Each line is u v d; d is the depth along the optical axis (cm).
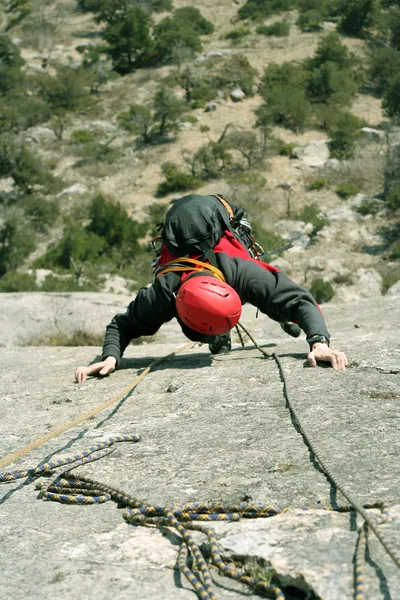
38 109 7650
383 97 7688
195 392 406
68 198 6012
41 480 300
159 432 341
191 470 287
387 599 181
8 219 5059
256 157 6384
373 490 248
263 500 251
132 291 3838
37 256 5209
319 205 5519
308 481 263
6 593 206
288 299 445
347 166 6050
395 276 4297
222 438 321
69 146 7100
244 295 449
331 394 371
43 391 466
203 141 6875
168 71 8825
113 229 5159
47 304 1345
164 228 454
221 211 460
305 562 201
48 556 227
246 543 215
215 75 8219
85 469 303
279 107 7006
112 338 491
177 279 448
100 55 9650
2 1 12006
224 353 531
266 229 5053
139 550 226
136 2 10744
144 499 264
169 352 614
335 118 6950
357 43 9400
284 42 9419
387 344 473
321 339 434
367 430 310
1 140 6041
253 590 200
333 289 4156
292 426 327
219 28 10400
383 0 10275
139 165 6544
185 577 209
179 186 5956
